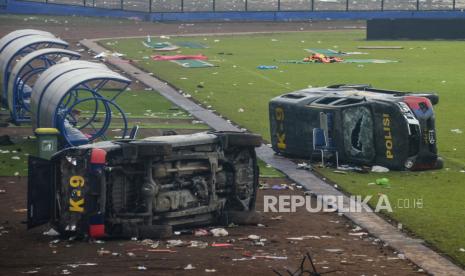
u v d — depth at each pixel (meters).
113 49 186.88
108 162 57.44
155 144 57.66
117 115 109.25
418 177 77.19
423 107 79.88
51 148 79.75
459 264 53.34
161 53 181.62
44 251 54.62
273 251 54.81
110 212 57.59
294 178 76.19
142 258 53.00
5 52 116.88
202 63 164.75
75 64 93.25
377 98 80.44
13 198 68.75
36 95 90.62
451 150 89.06
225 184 62.22
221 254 53.91
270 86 136.00
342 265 52.12
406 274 50.91
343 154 81.19
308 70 156.38
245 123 104.25
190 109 114.31
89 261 52.44
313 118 82.81
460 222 62.44
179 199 59.31
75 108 112.19
